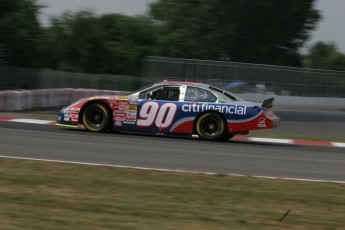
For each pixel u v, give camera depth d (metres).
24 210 11.27
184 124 26.25
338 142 31.28
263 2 109.00
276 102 77.25
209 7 112.25
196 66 71.75
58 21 94.50
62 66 90.31
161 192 14.03
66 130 27.17
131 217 11.21
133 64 96.12
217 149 23.41
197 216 11.65
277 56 114.88
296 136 33.22
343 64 141.75
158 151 21.59
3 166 16.33
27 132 25.47
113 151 20.86
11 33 72.88
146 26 103.88
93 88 66.44
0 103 38.88
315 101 80.00
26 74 58.84
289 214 12.27
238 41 111.69
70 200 12.52
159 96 26.53
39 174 15.43
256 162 20.36
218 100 26.20
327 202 13.83
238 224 11.11
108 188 14.16
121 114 26.50
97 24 97.38
